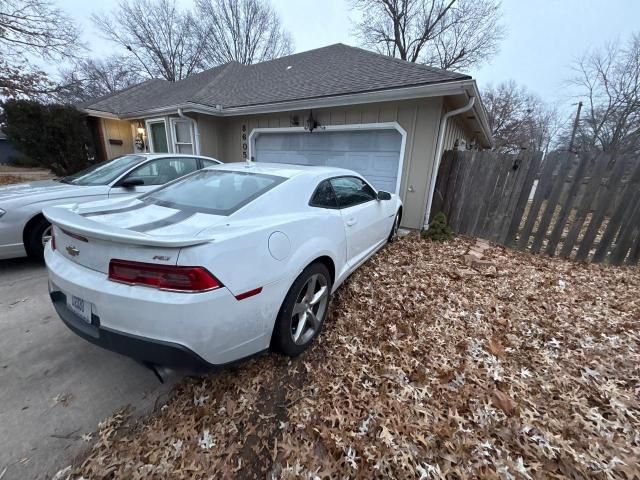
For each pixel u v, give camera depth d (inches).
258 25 993.5
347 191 118.3
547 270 156.9
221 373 78.8
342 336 96.3
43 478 53.1
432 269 152.2
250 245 66.0
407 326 101.6
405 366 82.4
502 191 196.4
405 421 65.3
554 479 53.6
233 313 61.6
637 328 102.8
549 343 93.8
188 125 340.8
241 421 65.2
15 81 490.3
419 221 230.4
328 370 81.0
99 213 76.7
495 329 101.5
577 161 166.9
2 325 98.0
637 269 158.4
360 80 249.1
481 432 62.9
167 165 184.7
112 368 80.5
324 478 53.7
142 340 57.1
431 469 55.2
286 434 62.2
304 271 83.4
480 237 210.2
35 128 358.0
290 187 90.2
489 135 382.0
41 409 67.0
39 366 80.4
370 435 62.0
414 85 198.2
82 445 59.4
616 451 58.8
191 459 56.7
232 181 94.0
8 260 152.4
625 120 692.1
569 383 77.0
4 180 482.6
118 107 443.5
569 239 175.6
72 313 68.7
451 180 222.2
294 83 309.3
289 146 293.9
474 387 75.1
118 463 55.7
